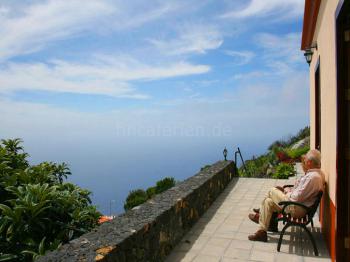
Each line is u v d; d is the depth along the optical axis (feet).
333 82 12.35
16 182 12.62
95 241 9.44
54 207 11.47
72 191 13.14
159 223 12.29
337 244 11.27
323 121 15.55
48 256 8.41
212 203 21.65
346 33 11.32
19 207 10.27
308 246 13.85
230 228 16.40
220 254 13.14
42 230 10.83
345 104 11.27
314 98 21.45
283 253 13.14
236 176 32.71
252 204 21.31
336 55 11.44
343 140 11.23
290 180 29.60
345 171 11.19
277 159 42.83
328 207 13.43
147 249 11.19
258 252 13.28
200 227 16.61
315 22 18.54
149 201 14.60
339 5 10.68
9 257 9.54
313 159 14.16
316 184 13.44
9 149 16.01
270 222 15.65
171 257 12.92
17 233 10.30
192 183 19.24
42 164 14.83
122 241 9.47
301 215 13.46
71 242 9.39
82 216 11.71
